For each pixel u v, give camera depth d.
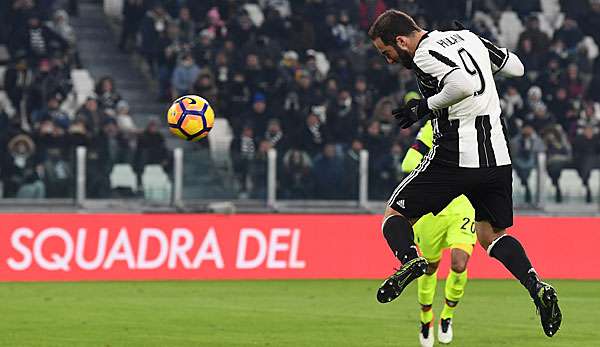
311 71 66.12
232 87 64.94
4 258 46.91
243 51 66.38
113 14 73.69
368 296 42.50
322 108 64.12
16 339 28.88
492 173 21.06
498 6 77.62
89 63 70.12
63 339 28.89
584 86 72.19
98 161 53.81
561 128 68.19
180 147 65.75
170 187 54.59
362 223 51.38
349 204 56.56
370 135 59.62
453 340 29.28
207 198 55.09
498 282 50.12
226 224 49.59
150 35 68.06
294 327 31.89
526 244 52.06
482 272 52.00
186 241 49.00
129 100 68.19
